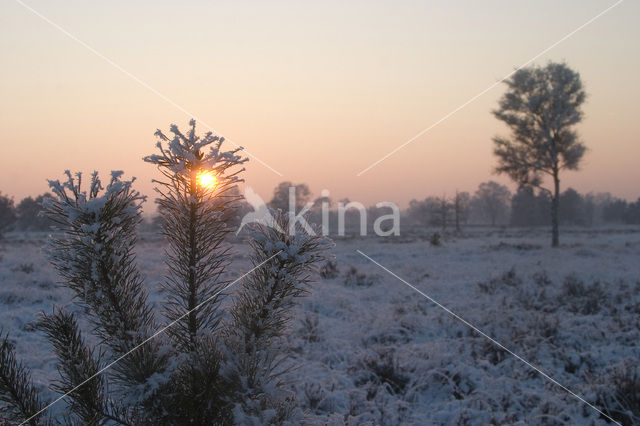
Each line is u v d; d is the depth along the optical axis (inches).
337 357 239.3
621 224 5034.5
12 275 424.5
